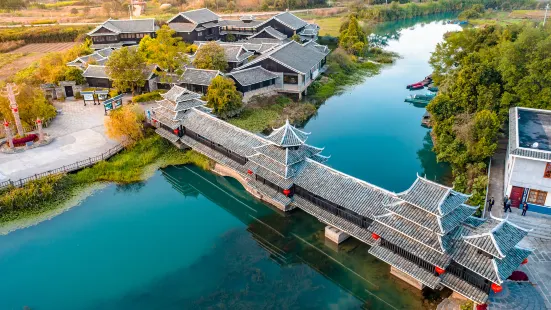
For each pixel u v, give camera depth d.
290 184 45.50
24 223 49.06
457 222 33.91
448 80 68.62
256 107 79.44
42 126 69.44
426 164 60.41
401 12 187.50
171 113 63.88
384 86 97.12
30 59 111.00
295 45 99.62
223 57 89.62
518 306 32.53
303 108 81.81
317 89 92.94
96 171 57.78
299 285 39.84
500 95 58.81
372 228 37.38
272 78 85.81
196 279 40.41
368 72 108.38
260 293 38.66
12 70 99.94
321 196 42.88
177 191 57.28
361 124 75.56
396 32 161.50
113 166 58.97
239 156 53.53
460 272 33.72
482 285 32.41
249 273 41.38
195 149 59.53
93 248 45.06
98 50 101.88
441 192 33.91
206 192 58.22
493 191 47.72
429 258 33.72
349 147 66.50
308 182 44.66
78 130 68.44
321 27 160.88
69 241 46.22
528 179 42.41
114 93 81.31
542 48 54.53
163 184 58.31
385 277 39.84
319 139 69.69
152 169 60.66
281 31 124.94
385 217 36.66
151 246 45.44
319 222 48.22
